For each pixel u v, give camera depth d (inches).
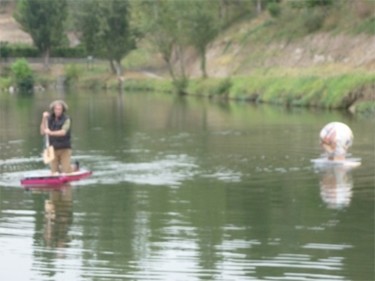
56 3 7327.8
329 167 2028.8
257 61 5659.5
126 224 1477.6
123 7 6801.2
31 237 1397.6
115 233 1418.6
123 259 1277.1
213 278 1191.6
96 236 1401.3
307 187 1781.5
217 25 5797.2
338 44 5083.7
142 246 1341.0
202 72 5846.5
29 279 1192.2
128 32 6801.2
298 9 5753.0
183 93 5659.5
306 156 2214.6
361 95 3836.1
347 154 2230.6
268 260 1266.0
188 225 1467.8
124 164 2105.1
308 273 1208.8
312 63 5132.9
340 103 3880.4
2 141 2610.7
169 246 1341.0
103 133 2874.0
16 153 2325.3
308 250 1312.7
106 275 1205.1
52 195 1726.1
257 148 2394.2
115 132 2908.5
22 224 1485.0
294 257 1279.5
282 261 1261.1
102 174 1957.4
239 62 5846.5
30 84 6707.7
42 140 2630.4
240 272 1215.6
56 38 7372.1
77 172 1911.9
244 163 2107.5
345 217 1514.5
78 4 7081.7
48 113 1903.3
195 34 5748.0
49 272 1221.1
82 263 1257.4
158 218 1518.2
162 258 1279.5
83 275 1206.3
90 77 6943.9
